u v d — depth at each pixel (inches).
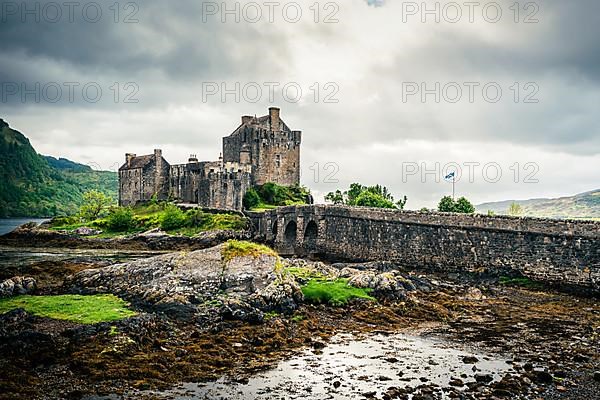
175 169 5413.4
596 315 1675.7
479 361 1213.1
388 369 1154.7
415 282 2103.8
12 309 1440.7
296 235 3550.7
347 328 1505.9
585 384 1072.2
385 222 2787.9
